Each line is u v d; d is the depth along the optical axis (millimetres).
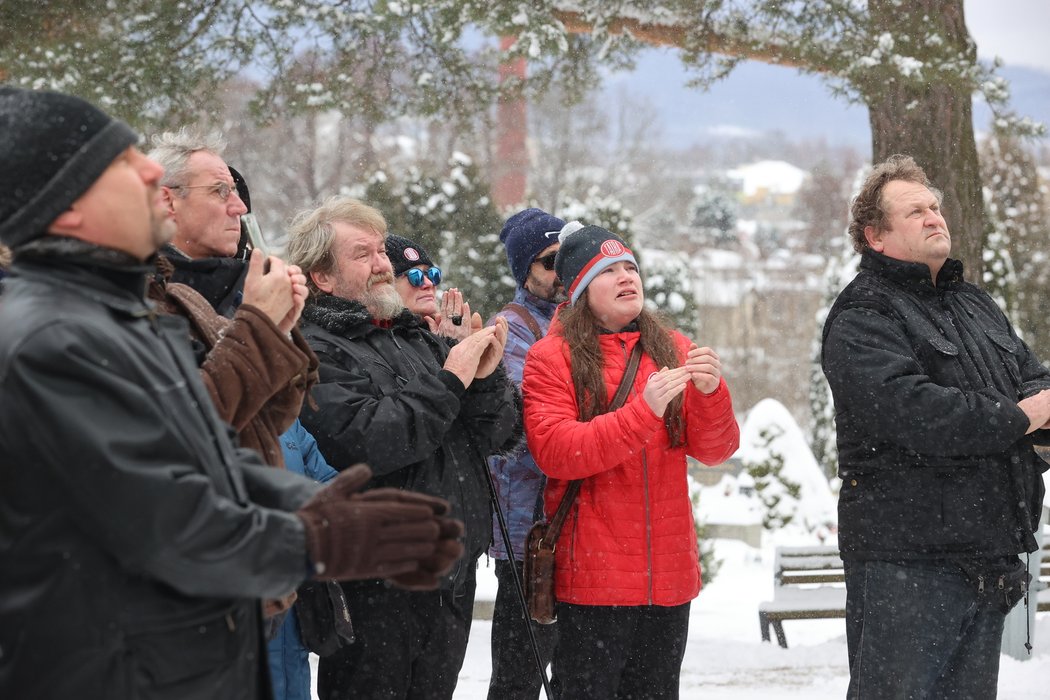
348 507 1931
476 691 5641
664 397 3520
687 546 3781
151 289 2693
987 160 21266
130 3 6906
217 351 2471
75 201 1928
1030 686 5645
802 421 40469
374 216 3773
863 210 3924
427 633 3457
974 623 3707
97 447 1767
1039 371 3924
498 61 7191
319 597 3223
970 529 3559
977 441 3494
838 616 6816
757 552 11273
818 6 7117
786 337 46875
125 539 1787
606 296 3908
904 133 8078
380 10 7051
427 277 4418
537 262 4902
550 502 3840
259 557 1857
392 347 3648
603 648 3672
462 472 3527
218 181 3254
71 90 6758
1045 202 22578
